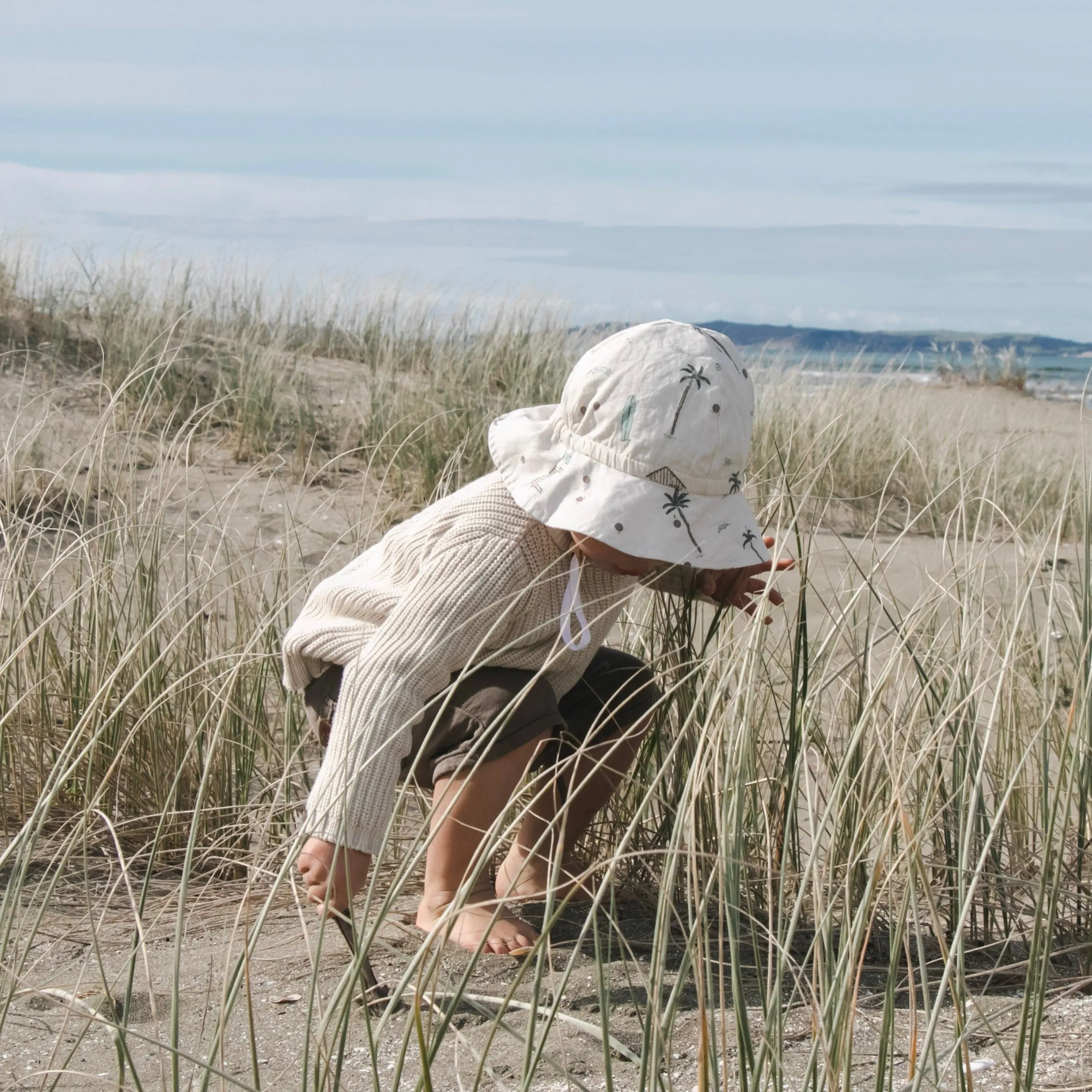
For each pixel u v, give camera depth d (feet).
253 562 10.26
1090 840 6.88
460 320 29.76
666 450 5.76
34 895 6.49
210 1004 5.78
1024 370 47.01
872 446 23.86
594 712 6.73
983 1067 4.88
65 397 20.39
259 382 21.86
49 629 9.13
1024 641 7.80
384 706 5.57
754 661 4.76
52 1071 4.76
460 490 6.42
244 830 8.00
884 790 5.92
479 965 6.01
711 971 5.93
